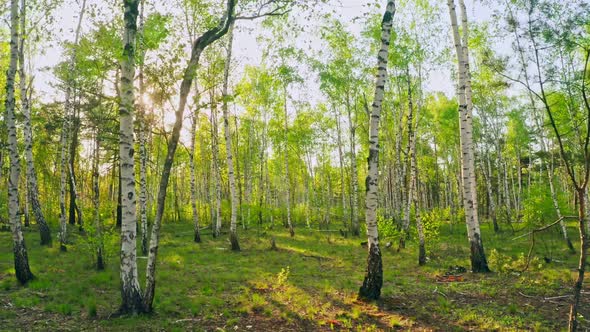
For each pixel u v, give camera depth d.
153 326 6.91
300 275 11.85
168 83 7.75
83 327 6.79
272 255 16.06
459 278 10.95
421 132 28.70
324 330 6.91
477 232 12.11
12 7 10.10
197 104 8.15
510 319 7.23
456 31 12.38
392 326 7.04
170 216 34.50
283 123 28.41
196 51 8.08
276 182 44.53
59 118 21.58
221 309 8.07
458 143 29.91
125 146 7.49
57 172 29.08
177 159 30.67
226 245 19.34
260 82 25.00
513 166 39.62
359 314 7.73
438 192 39.81
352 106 25.27
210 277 11.14
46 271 11.34
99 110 19.14
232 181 18.23
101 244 12.23
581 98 11.70
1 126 18.94
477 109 25.44
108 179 34.69
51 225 24.62
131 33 7.55
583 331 6.60
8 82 9.98
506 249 16.39
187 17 17.00
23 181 28.58
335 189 43.88
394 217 26.62
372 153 8.97
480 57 18.58
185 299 8.76
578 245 16.83
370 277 8.81
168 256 15.12
